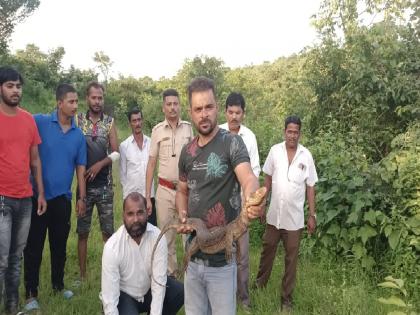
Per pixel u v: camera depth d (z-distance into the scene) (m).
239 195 3.16
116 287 4.03
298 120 5.20
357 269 5.76
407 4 8.19
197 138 3.21
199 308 3.32
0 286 4.70
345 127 8.38
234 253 3.23
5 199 4.63
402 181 5.84
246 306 5.18
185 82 25.61
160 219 5.92
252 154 5.25
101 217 6.03
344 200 6.18
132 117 6.46
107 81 40.00
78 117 5.91
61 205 5.35
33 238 5.25
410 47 7.99
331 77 8.73
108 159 5.86
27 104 31.16
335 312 4.93
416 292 5.16
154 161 5.98
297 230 5.18
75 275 6.22
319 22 9.13
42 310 5.03
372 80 7.66
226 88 24.02
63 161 5.32
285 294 5.18
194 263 3.22
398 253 5.52
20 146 4.71
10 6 39.38
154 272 4.09
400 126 7.78
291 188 5.14
